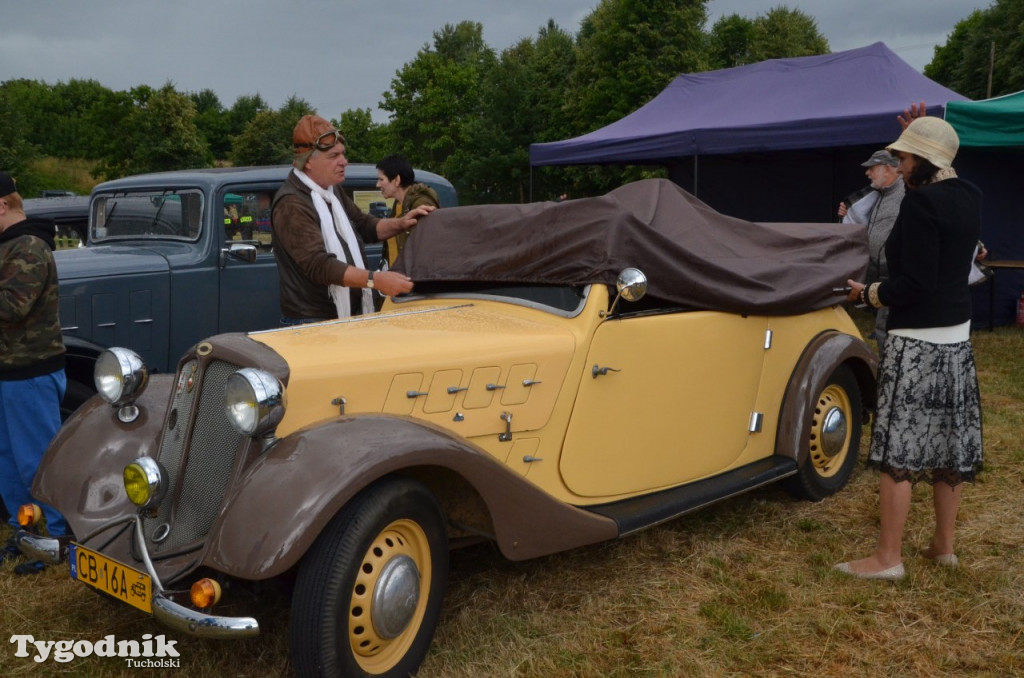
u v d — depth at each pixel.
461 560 3.70
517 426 3.06
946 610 3.15
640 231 3.35
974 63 43.19
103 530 2.65
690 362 3.60
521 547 2.83
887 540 3.42
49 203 8.23
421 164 44.31
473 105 43.94
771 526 4.05
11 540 3.73
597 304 3.23
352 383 2.71
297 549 2.22
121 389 3.06
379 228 4.44
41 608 3.30
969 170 9.66
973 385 3.39
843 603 3.25
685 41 30.98
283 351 2.72
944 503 3.46
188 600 2.56
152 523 2.75
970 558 3.62
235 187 5.48
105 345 4.82
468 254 3.77
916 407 3.33
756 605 3.23
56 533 3.68
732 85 11.83
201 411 2.71
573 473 3.24
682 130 10.34
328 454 2.38
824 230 4.57
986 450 5.14
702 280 3.58
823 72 10.78
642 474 3.49
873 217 6.02
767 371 4.04
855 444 4.56
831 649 2.92
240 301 5.48
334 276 3.79
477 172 35.81
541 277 3.44
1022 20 40.97
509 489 2.73
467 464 2.60
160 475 2.53
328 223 4.05
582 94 33.81
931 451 3.38
